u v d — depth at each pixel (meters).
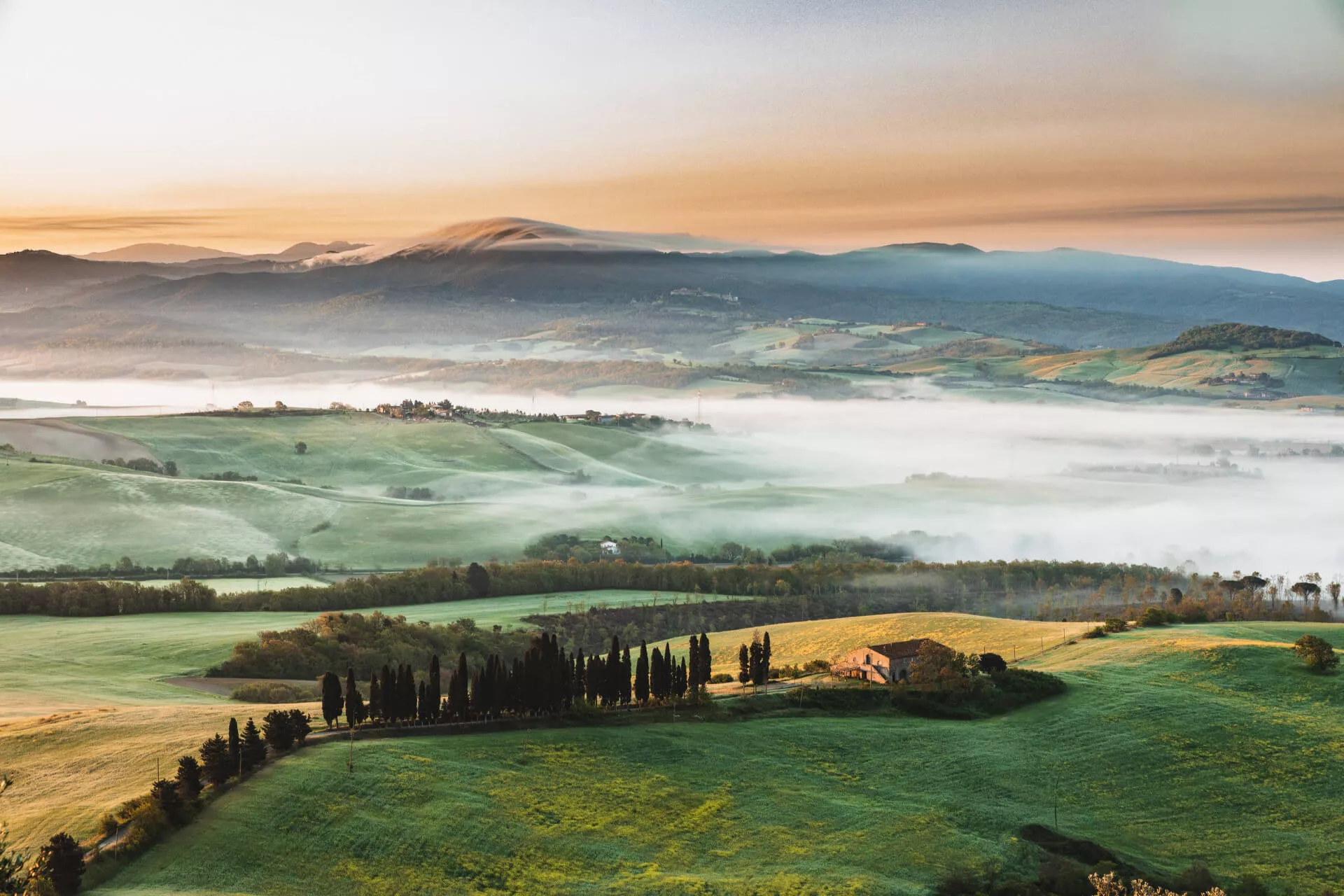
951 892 89.62
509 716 116.88
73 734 111.69
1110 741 121.94
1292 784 113.50
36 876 70.44
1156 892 86.88
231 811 89.56
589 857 90.25
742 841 95.56
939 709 130.25
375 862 86.00
